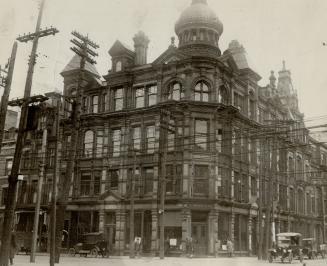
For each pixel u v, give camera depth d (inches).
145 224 1662.2
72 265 1033.5
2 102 863.7
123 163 1761.8
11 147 2183.8
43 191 1964.8
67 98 1146.0
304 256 1691.7
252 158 1888.5
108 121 1847.9
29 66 901.8
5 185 2155.5
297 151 2405.3
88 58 1151.6
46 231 1845.5
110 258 1416.1
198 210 1555.1
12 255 992.2
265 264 1248.8
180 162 1594.5
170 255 1536.7
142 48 1908.2
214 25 1733.5
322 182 2682.1
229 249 1562.5
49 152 1993.1
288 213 2174.0
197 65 1644.9
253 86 1956.2
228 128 1694.1
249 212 1786.4
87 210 1819.6
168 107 1636.3
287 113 2317.9
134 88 1797.5
